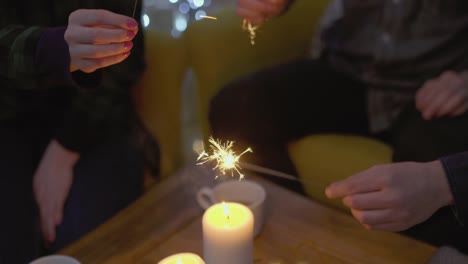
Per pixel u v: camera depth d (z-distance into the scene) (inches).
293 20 66.2
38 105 48.9
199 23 57.9
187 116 83.8
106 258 38.3
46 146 51.0
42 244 47.6
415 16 51.1
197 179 45.9
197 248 39.1
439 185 35.8
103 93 47.9
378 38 53.5
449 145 46.0
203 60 58.7
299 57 69.4
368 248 38.8
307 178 53.5
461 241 43.9
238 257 35.9
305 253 38.7
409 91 52.6
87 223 45.2
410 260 37.7
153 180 53.6
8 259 41.9
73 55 36.1
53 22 46.8
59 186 46.5
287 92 55.3
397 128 53.4
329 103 56.1
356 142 53.1
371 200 35.8
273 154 53.7
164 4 75.0
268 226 40.9
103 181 47.1
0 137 47.9
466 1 50.0
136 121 52.2
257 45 62.5
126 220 41.6
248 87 54.6
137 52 48.4
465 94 47.3
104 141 49.8
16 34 40.5
